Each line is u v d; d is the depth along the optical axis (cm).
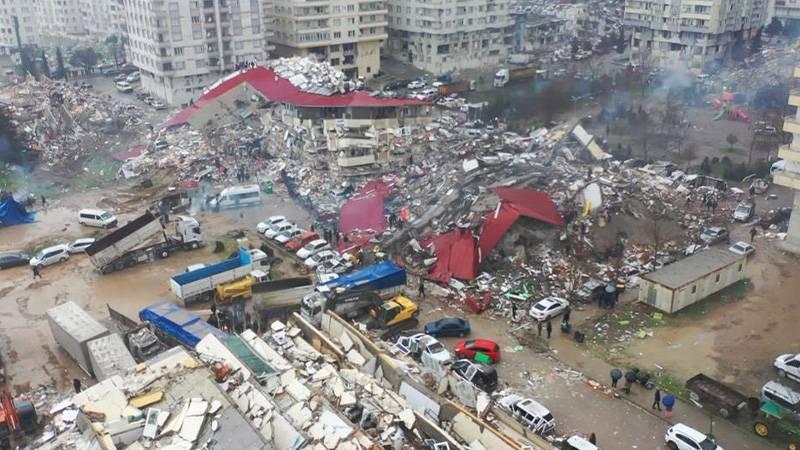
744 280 5941
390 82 13362
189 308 5500
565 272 5819
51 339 5147
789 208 7231
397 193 7456
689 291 5428
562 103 11238
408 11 14475
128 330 4897
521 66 14312
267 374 3700
